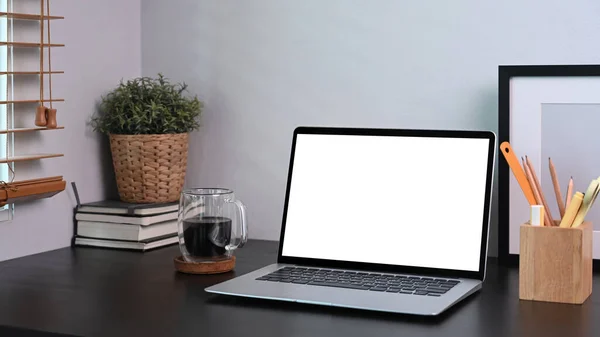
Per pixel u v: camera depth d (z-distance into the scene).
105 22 1.88
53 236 1.76
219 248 1.52
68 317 1.19
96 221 1.78
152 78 1.98
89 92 1.84
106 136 1.91
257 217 1.89
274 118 1.86
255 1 1.85
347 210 1.50
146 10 1.98
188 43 1.94
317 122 1.81
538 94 1.55
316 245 1.51
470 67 1.66
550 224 1.32
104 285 1.41
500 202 1.57
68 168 1.79
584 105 1.52
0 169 1.65
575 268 1.25
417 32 1.70
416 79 1.71
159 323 1.16
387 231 1.46
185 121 1.84
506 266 1.57
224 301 1.29
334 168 1.53
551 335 1.09
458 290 1.29
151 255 1.70
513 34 1.62
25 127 1.68
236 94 1.89
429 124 1.71
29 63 1.68
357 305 1.20
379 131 1.51
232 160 1.91
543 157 1.55
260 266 1.58
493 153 1.40
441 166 1.44
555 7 1.58
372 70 1.75
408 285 1.33
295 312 1.21
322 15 1.79
